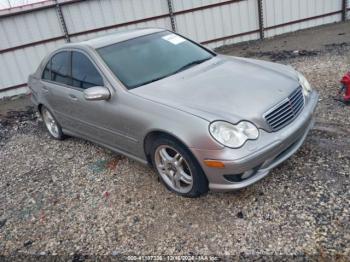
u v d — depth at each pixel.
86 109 4.31
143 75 3.98
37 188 4.36
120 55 4.21
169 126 3.24
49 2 9.87
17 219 3.80
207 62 4.28
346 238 2.73
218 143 2.98
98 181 4.21
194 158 3.18
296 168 3.68
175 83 3.74
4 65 10.10
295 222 2.98
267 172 3.19
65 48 4.84
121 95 3.77
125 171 4.29
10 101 9.89
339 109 4.89
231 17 10.99
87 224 3.49
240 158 2.96
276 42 10.64
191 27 10.93
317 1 11.16
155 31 4.76
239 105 3.23
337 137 4.14
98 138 4.45
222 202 3.39
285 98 3.38
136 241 3.13
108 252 3.07
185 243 3.00
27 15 9.87
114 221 3.45
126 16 10.52
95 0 10.17
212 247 2.91
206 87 3.56
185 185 3.53
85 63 4.34
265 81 3.62
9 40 9.93
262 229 2.98
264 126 3.15
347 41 9.06
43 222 3.66
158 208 3.50
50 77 5.13
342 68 6.80
